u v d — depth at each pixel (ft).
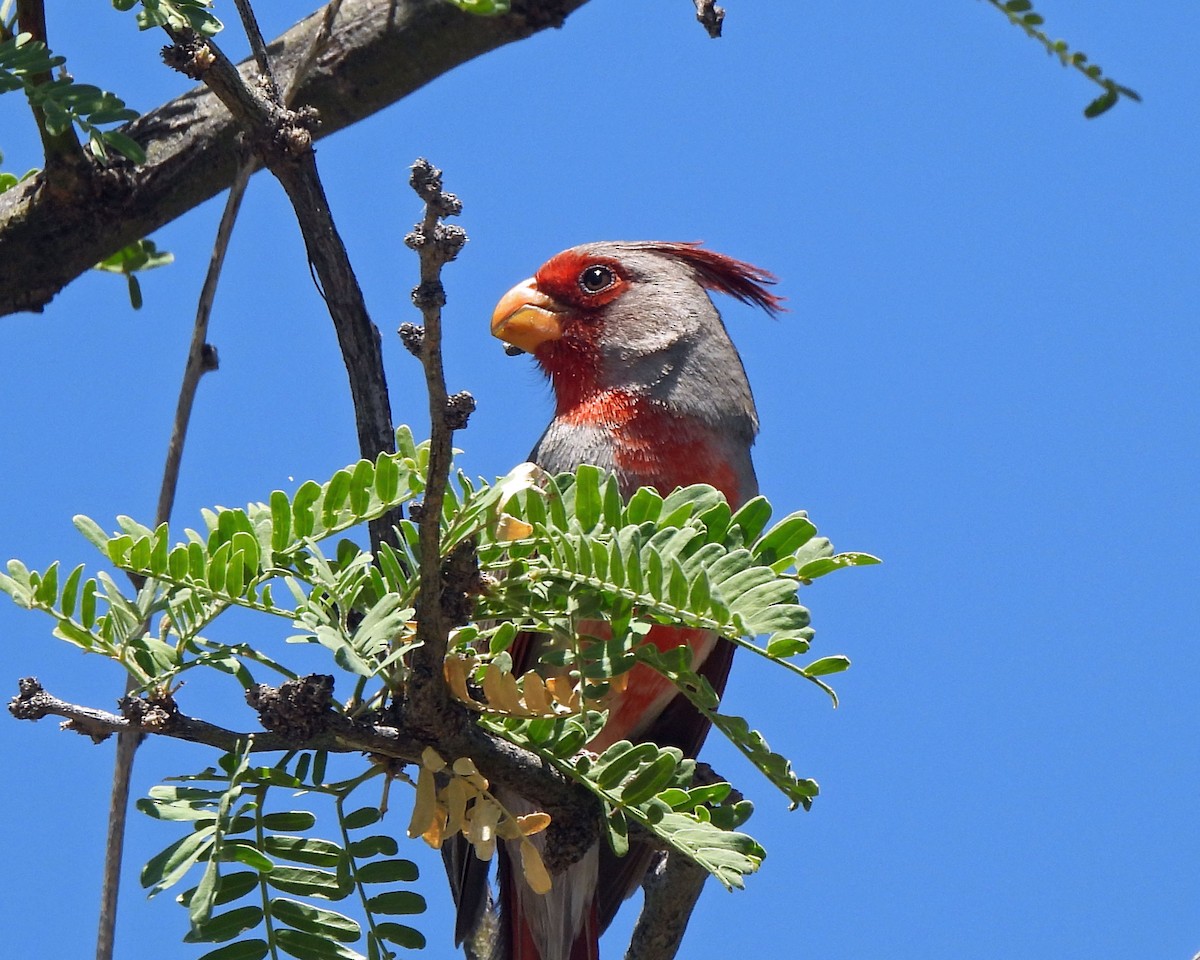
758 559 20.15
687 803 21.06
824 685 18.99
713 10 24.03
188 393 25.35
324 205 25.90
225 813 18.86
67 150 28.50
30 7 24.14
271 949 18.98
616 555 19.25
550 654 20.52
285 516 19.75
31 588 19.12
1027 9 21.45
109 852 22.25
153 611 19.54
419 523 17.99
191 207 29.73
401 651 18.76
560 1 29.55
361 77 29.99
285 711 19.38
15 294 29.60
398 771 20.72
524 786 21.17
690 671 20.88
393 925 19.51
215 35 23.90
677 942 27.14
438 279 16.19
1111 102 21.68
